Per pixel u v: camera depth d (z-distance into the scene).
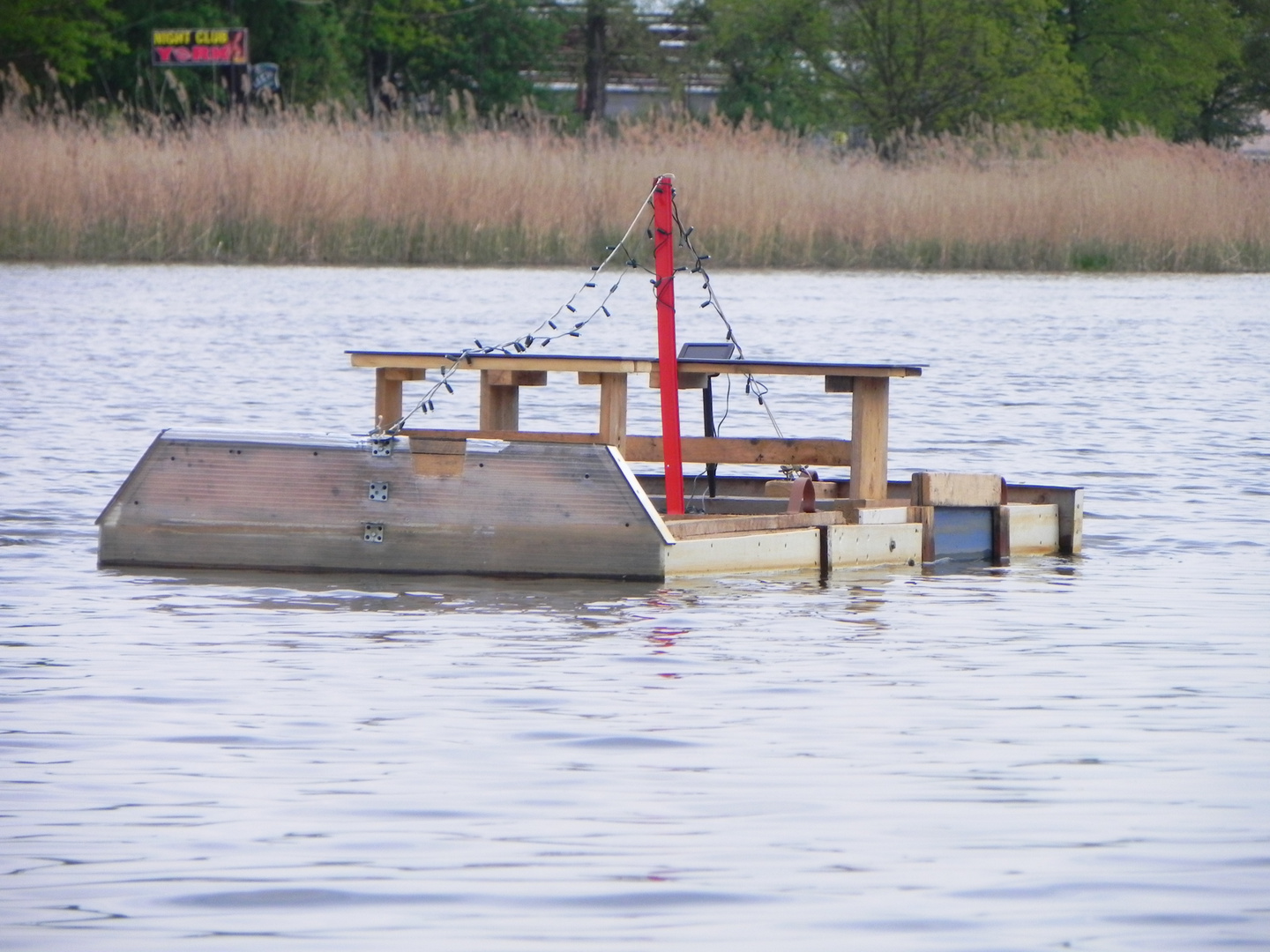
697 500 40.38
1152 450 53.91
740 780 21.44
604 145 139.62
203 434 35.41
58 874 18.27
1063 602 32.97
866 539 36.91
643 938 16.78
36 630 29.39
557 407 60.75
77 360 75.06
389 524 34.88
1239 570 36.47
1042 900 17.73
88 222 131.38
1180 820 20.16
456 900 17.62
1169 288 130.25
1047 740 23.28
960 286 127.75
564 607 31.73
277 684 25.81
